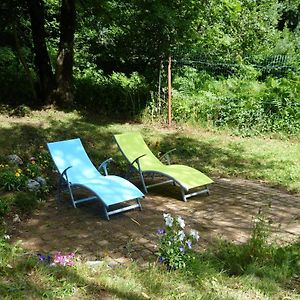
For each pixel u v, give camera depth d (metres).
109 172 8.05
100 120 11.22
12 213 5.82
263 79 14.54
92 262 4.45
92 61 14.54
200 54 14.03
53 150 6.67
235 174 8.26
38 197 6.50
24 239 5.14
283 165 8.75
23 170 7.40
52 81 11.61
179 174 6.80
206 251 4.76
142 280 4.09
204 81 13.27
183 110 11.62
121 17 11.98
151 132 10.70
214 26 14.21
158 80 12.32
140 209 6.15
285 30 18.22
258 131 10.98
